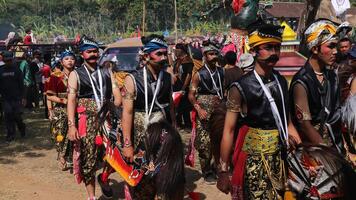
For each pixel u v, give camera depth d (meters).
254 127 3.84
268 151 3.82
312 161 3.59
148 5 58.09
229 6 10.59
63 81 7.18
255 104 3.79
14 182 7.35
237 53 9.14
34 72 15.34
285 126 3.84
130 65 13.23
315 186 3.55
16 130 11.45
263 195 3.85
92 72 5.75
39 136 10.77
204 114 6.57
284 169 3.86
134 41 14.71
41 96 17.20
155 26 59.59
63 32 64.88
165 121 4.65
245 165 3.87
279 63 7.14
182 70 10.12
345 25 4.18
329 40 3.98
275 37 3.69
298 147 3.74
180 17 55.66
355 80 4.54
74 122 5.73
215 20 48.28
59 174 7.68
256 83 3.78
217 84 6.61
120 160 4.84
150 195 4.80
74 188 7.02
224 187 3.99
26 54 16.72
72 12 86.00
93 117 5.71
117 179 7.21
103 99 5.70
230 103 3.84
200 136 6.70
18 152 9.29
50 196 6.71
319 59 4.07
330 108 4.09
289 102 4.06
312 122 4.12
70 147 7.12
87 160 5.74
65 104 7.14
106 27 73.62
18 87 10.45
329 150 3.60
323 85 4.09
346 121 3.73
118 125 5.30
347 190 3.45
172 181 4.45
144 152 4.68
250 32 3.79
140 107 4.81
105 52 14.23
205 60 6.68
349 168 3.52
